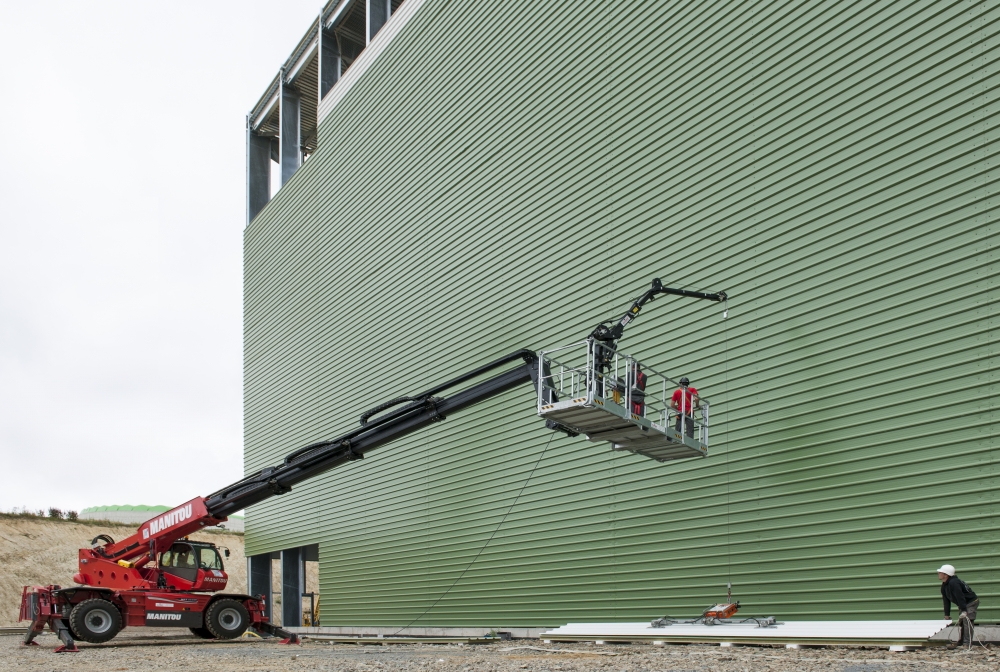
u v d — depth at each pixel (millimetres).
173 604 16156
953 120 9953
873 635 8953
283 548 24062
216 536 55000
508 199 16891
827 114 11359
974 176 9672
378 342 20562
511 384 11758
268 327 26750
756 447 11602
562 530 14461
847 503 10406
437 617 17047
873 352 10414
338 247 23031
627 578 13094
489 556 15992
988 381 9234
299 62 27891
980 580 9008
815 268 11219
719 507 11938
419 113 20156
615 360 10578
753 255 12039
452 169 18703
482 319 17094
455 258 18203
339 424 21797
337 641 15836
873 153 10750
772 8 12289
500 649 11352
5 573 39969
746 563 11430
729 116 12695
